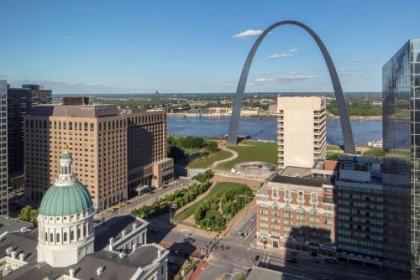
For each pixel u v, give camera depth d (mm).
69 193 128125
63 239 125500
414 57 86938
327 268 161625
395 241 113938
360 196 159625
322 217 168625
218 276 154125
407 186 93625
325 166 197500
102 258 125500
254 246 183125
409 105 89000
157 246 139875
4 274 123750
